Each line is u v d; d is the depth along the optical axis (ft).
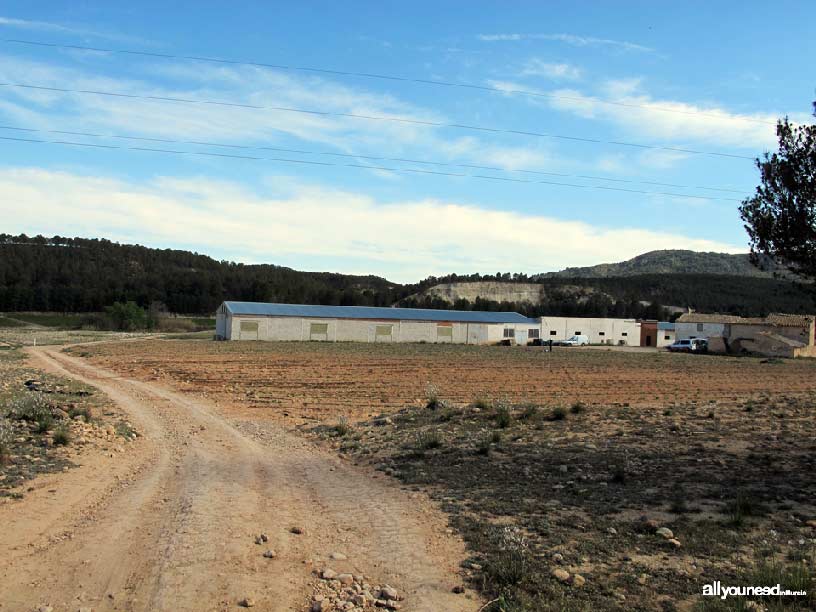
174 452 55.67
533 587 24.98
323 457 55.93
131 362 158.51
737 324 282.56
